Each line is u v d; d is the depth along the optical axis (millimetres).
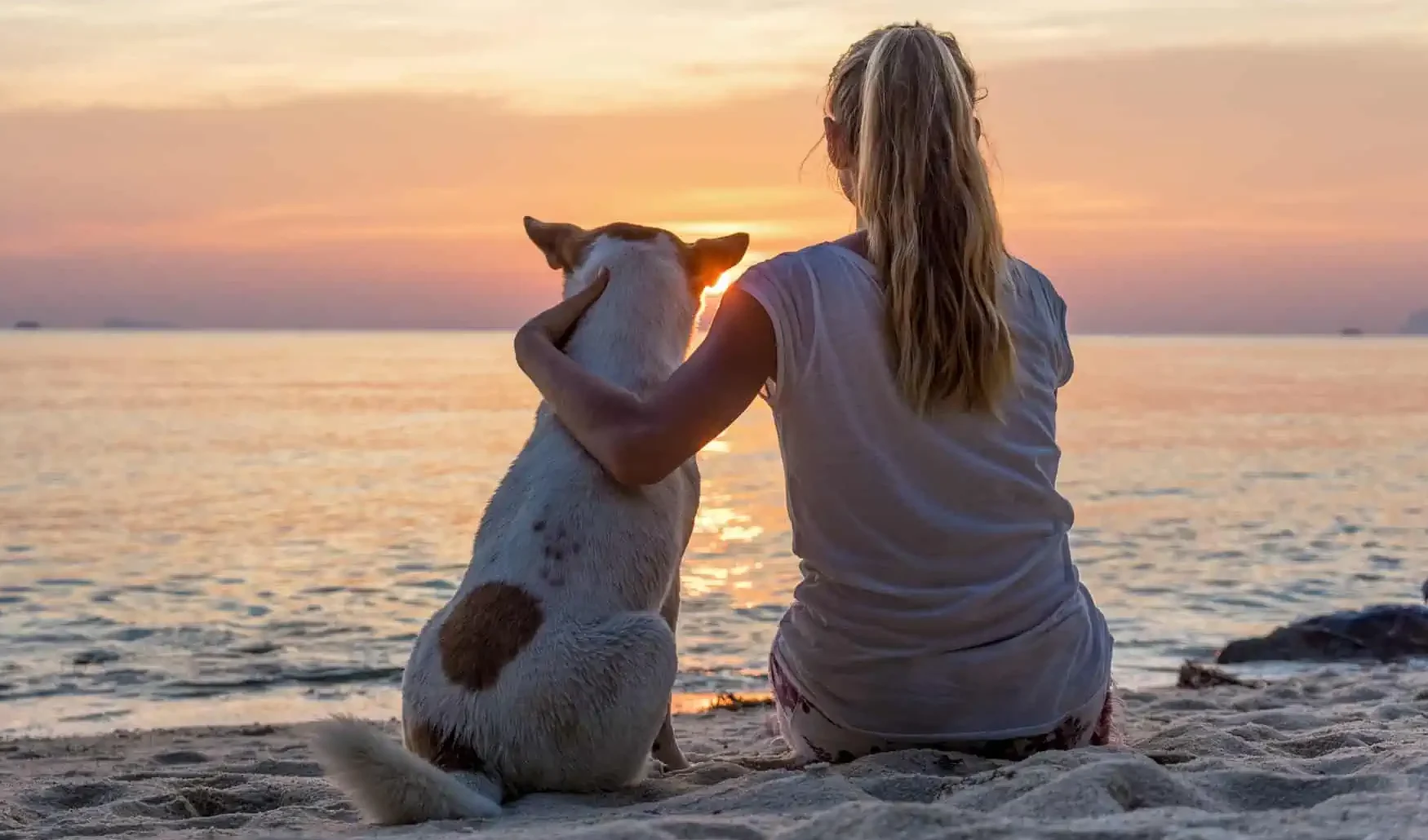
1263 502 23141
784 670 3562
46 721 8117
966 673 3262
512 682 3320
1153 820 2461
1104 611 12414
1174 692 7195
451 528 19312
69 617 12062
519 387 88312
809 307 3141
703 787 3439
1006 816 2645
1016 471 3240
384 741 3098
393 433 44219
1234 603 12914
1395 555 16375
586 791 3398
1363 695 6746
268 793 4184
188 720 8125
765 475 30000
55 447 36406
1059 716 3336
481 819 3084
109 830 3441
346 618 11969
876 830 2438
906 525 3211
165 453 34688
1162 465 31281
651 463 3152
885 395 3154
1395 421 50125
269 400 68188
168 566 15508
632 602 3500
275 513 21375
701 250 4109
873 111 3160
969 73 3355
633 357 3799
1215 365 148500
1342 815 2420
